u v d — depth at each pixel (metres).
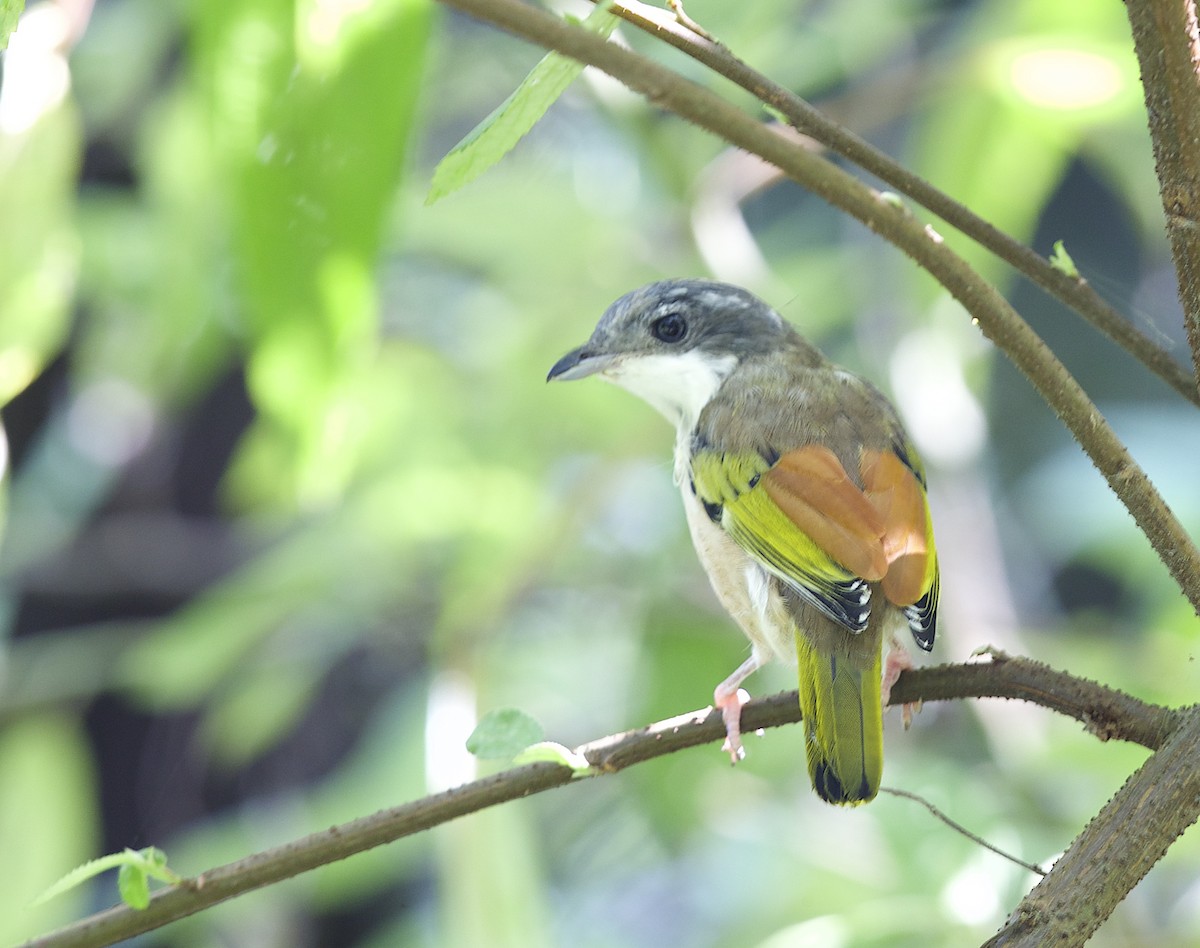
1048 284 5.54
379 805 11.50
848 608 6.54
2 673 12.39
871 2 12.08
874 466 7.32
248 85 6.89
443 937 10.67
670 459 11.80
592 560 13.06
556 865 13.90
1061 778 10.68
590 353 8.84
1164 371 5.54
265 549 13.99
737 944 11.42
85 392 13.34
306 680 12.67
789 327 8.98
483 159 4.94
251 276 7.26
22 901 10.57
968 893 9.36
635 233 12.44
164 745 13.50
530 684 13.33
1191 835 9.84
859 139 5.25
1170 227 4.85
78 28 8.05
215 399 13.70
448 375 12.81
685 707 11.78
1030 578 15.35
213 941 12.41
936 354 12.79
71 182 8.52
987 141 11.32
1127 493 4.87
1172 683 10.80
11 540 13.17
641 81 4.09
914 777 10.27
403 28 6.78
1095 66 10.40
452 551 12.28
